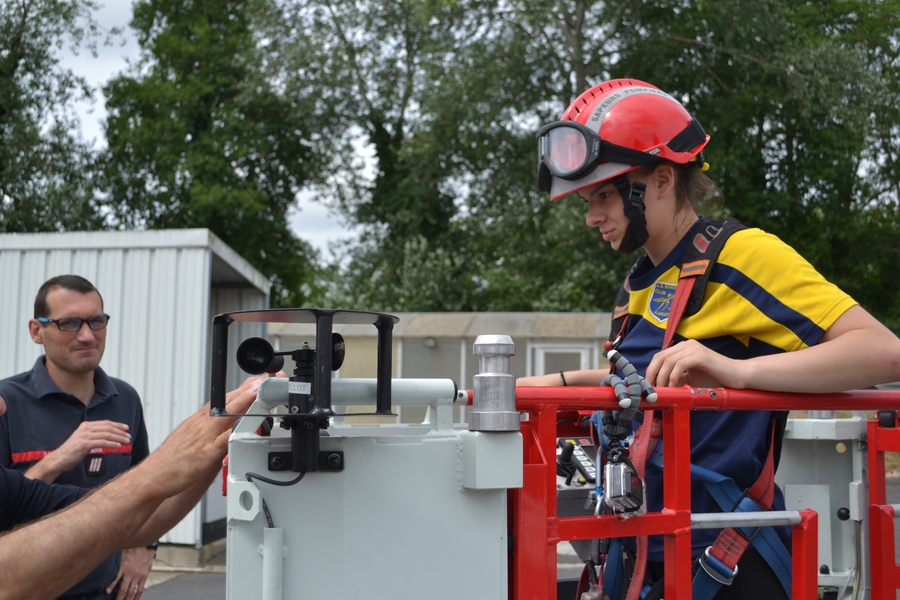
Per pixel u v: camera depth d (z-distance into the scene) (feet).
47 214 72.18
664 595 4.63
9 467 8.54
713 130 61.82
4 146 71.41
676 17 62.34
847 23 76.43
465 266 70.08
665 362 4.66
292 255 87.76
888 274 73.87
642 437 4.79
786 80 61.11
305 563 3.59
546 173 5.64
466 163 70.44
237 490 3.49
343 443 3.67
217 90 82.07
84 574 4.40
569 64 62.95
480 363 3.88
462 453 3.82
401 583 3.71
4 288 23.59
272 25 72.38
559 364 34.71
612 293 60.75
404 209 74.08
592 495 6.15
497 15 60.75
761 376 4.56
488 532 3.86
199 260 23.25
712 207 5.79
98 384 9.35
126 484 4.36
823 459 8.80
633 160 5.28
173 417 22.86
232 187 79.87
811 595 4.97
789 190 66.18
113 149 80.12
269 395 3.67
